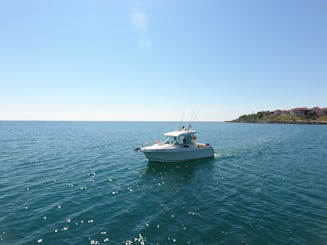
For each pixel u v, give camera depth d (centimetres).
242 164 2631
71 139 5744
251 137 6172
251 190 1678
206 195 1586
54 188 1719
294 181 1908
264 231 1055
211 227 1103
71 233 1046
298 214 1239
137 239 996
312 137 6075
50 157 3047
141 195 1592
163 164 2606
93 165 2558
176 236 1020
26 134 7575
